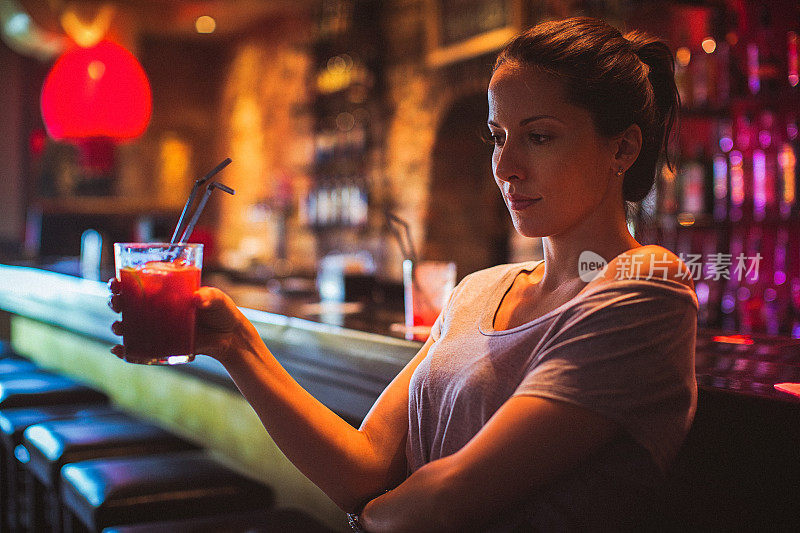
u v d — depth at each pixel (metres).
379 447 1.20
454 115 5.55
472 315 1.12
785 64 2.47
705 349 1.50
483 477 0.90
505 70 1.02
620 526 0.96
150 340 1.12
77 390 3.04
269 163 7.80
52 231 5.92
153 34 8.31
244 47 8.24
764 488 1.03
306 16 6.99
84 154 3.89
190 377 2.77
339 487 1.16
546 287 1.07
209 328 1.17
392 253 6.05
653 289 0.92
